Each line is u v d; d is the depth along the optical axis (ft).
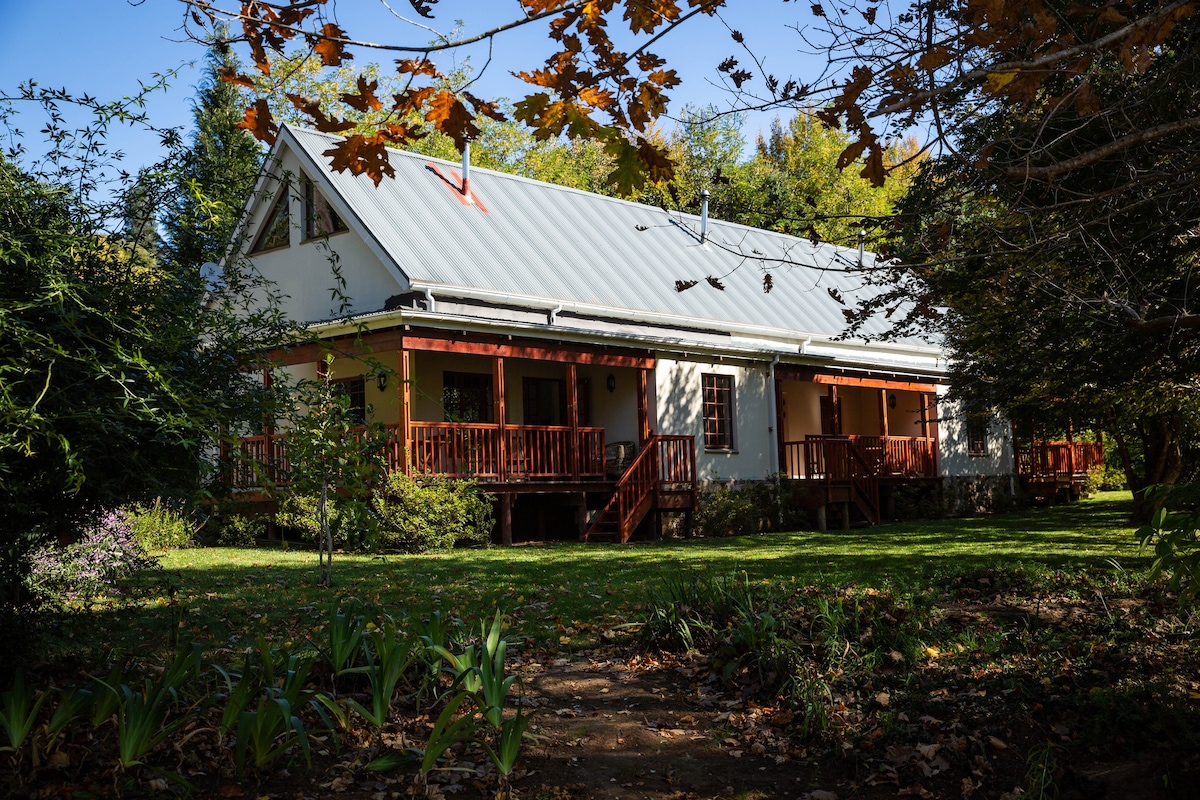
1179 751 18.08
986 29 13.05
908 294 28.37
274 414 19.56
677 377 67.92
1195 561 18.04
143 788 15.64
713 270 78.69
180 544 52.24
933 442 84.58
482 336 56.54
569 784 17.39
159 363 16.66
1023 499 92.48
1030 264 22.71
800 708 20.51
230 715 16.25
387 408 59.82
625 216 79.20
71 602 23.73
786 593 29.22
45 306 15.24
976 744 18.66
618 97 12.50
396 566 42.45
